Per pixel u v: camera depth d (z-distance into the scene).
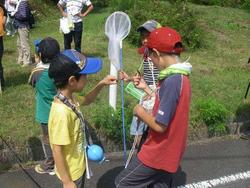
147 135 3.49
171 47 3.20
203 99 6.41
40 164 4.89
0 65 6.86
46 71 4.25
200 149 5.64
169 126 3.26
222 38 11.73
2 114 5.84
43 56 4.28
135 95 3.95
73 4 8.52
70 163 3.35
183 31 10.61
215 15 13.98
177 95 3.18
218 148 5.70
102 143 5.45
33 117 5.78
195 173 5.04
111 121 5.48
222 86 7.55
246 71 8.88
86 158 3.49
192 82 7.65
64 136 3.19
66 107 3.23
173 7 11.12
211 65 9.30
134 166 3.46
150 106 3.74
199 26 11.69
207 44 11.00
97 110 5.78
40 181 4.67
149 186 3.54
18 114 5.87
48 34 12.52
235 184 4.86
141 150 3.45
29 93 6.76
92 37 11.57
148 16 10.69
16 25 8.46
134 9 11.13
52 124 3.21
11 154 5.04
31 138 5.19
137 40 10.55
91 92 3.82
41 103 4.38
